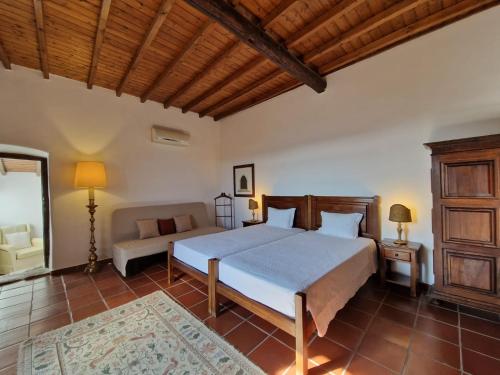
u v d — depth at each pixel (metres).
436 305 2.33
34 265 4.02
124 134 4.02
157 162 4.46
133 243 3.51
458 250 2.16
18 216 4.39
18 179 4.39
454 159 2.15
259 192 4.63
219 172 5.49
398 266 2.93
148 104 4.33
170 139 4.48
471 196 2.08
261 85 3.86
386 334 1.91
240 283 1.98
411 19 2.48
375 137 3.05
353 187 3.28
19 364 1.63
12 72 3.00
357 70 3.19
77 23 2.40
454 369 1.54
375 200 3.02
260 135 4.57
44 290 2.80
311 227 3.70
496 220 1.98
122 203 4.00
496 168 1.96
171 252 2.97
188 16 2.40
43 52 2.71
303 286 1.65
